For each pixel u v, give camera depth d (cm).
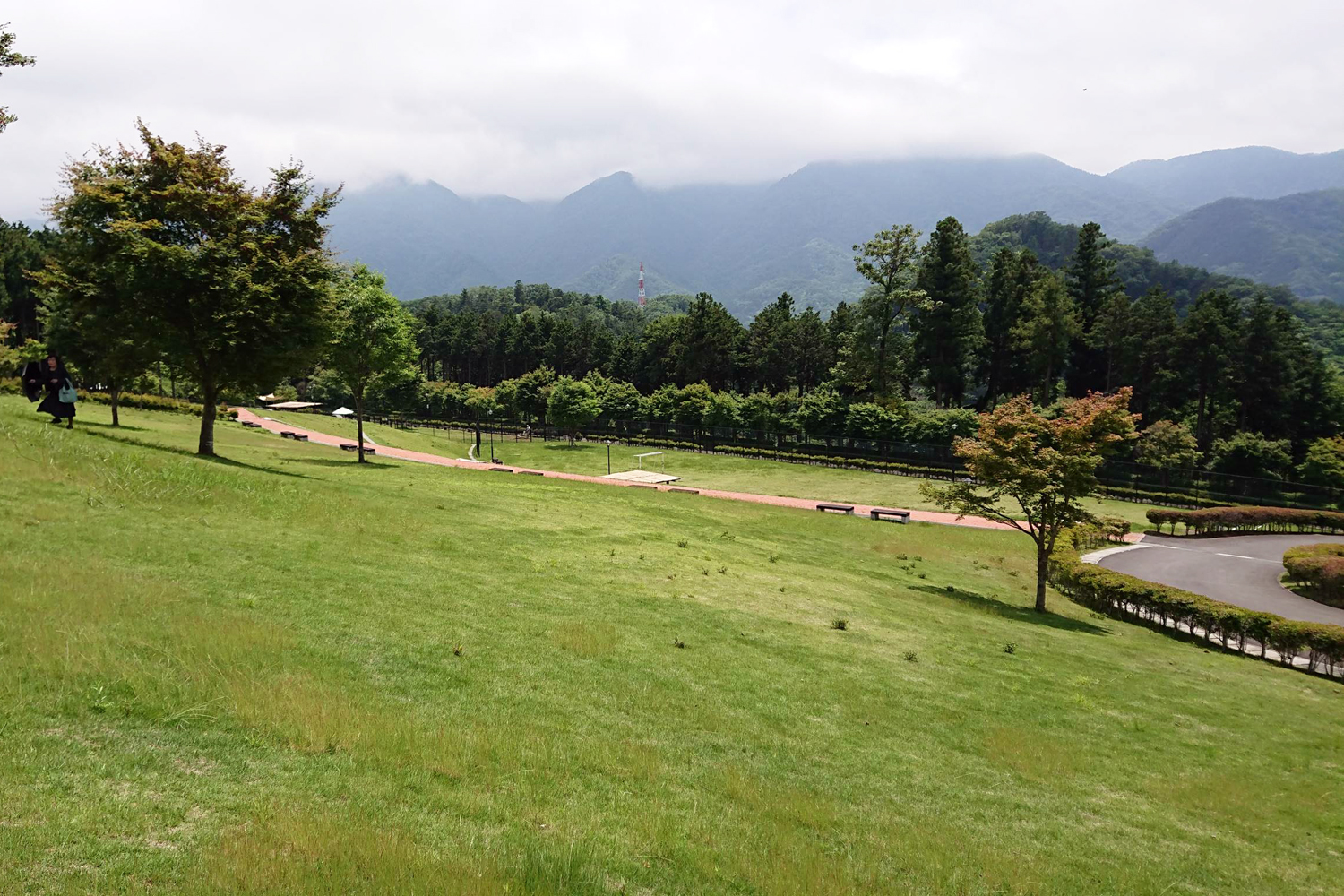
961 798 1198
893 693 1645
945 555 4028
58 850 629
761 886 799
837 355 11619
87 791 725
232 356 3095
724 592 2281
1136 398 9556
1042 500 3022
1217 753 1620
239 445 4506
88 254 2945
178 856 647
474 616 1584
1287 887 1069
